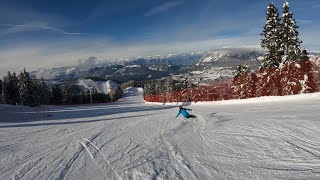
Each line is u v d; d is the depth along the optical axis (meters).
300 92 29.67
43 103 92.62
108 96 146.62
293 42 33.81
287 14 34.19
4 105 54.69
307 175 5.94
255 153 7.96
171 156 8.79
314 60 28.88
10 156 10.68
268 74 33.50
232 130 11.98
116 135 14.04
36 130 19.25
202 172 6.95
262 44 36.62
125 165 8.26
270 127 11.27
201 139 10.97
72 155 10.13
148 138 12.40
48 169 8.52
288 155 7.36
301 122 11.33
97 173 7.75
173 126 15.72
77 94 122.81
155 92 110.19
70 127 19.88
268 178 6.05
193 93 52.22
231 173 6.64
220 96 43.28
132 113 31.94
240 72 45.19
